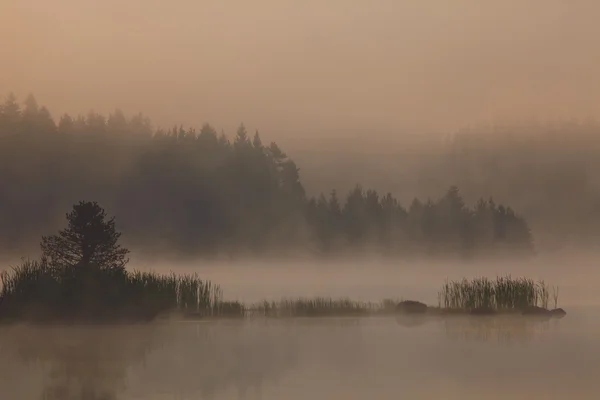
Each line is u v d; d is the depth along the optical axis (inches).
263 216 5999.0
